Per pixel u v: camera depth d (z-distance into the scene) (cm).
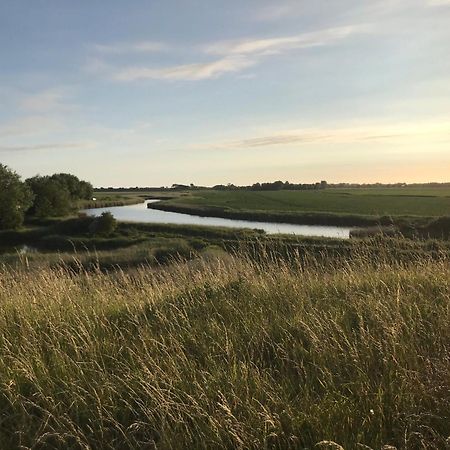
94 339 518
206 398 377
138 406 400
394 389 381
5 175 6762
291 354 460
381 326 474
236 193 16025
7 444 363
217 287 700
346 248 921
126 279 850
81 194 12450
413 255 839
